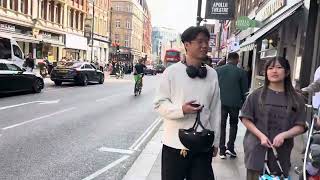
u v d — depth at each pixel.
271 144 3.82
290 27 13.17
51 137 9.39
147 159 7.58
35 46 45.84
